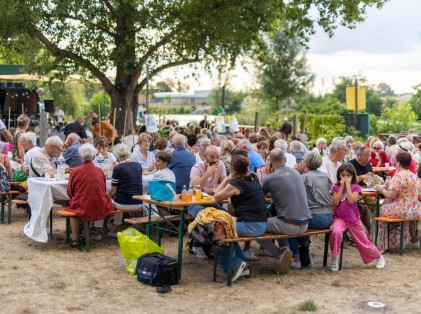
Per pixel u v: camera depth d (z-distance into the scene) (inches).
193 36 857.5
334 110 1489.9
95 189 336.8
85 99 1898.4
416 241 384.8
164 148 416.5
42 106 1147.9
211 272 306.7
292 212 297.1
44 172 380.2
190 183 343.6
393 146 535.2
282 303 260.5
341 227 317.4
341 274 311.7
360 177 381.4
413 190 353.4
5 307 243.0
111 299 258.4
